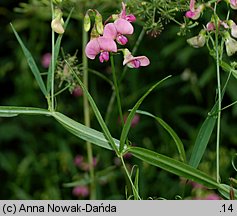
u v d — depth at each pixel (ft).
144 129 16.53
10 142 17.31
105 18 10.25
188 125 15.78
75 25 16.37
